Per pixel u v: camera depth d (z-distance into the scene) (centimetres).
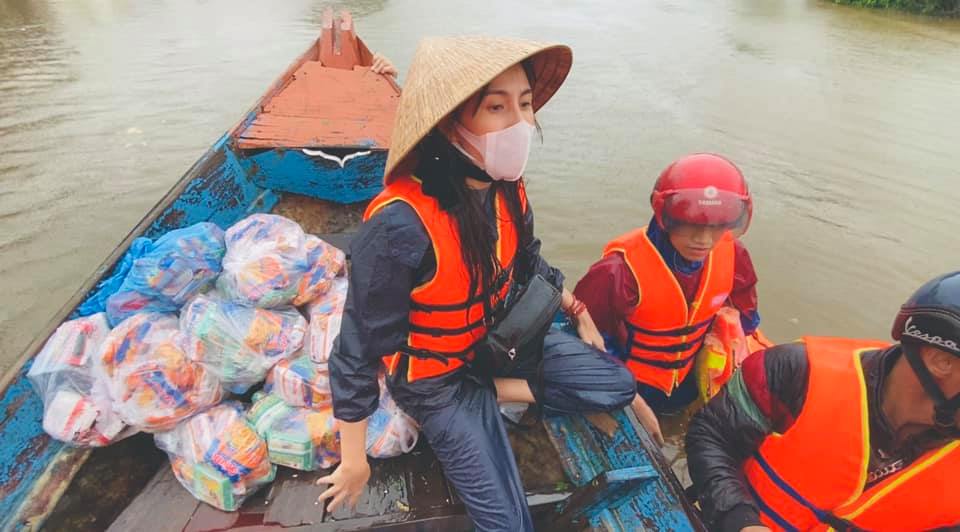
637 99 739
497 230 155
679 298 217
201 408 178
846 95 769
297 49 875
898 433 132
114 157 532
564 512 170
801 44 1035
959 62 927
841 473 143
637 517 161
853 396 137
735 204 188
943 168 568
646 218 477
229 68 774
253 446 167
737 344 237
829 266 425
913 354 117
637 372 241
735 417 159
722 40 1055
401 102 140
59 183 486
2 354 324
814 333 364
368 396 142
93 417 169
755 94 768
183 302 196
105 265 220
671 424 261
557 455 193
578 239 448
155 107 643
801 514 155
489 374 170
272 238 208
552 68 159
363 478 150
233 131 336
